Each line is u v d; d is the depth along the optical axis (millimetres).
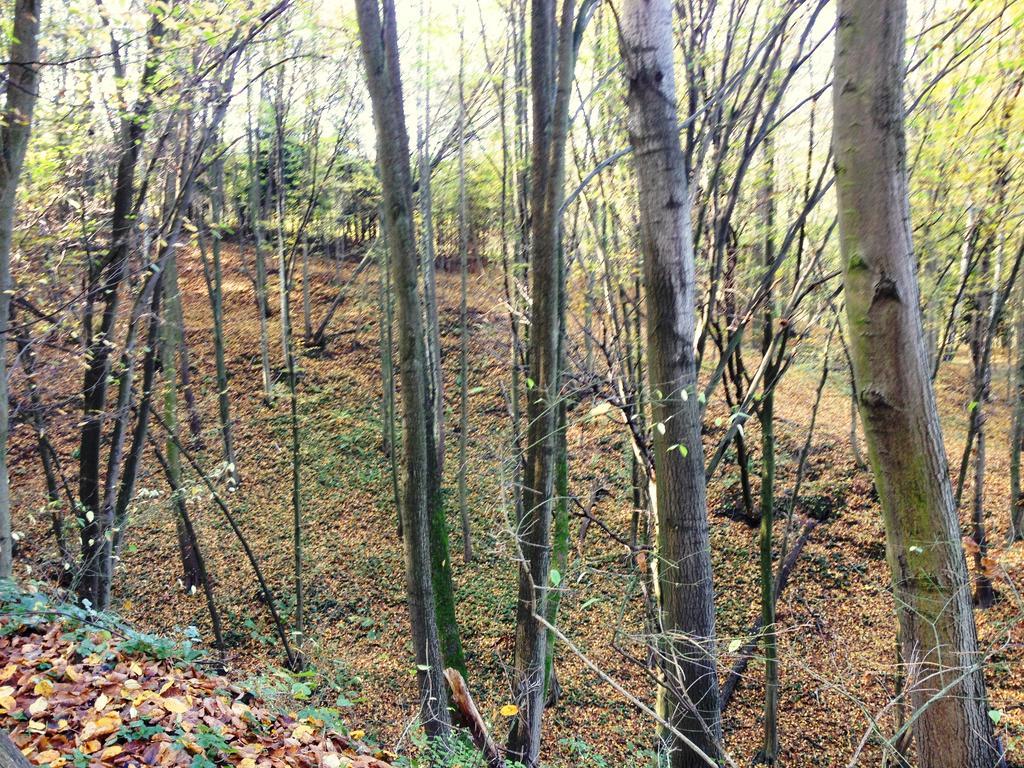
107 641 4453
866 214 2648
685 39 8297
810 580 13812
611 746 10258
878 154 2602
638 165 4055
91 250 7980
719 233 7176
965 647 2656
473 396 20969
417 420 6496
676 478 4223
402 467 6559
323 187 21141
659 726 4656
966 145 8055
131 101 7164
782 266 9109
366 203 23328
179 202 8086
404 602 14594
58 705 3668
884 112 2586
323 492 18094
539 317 6266
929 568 2668
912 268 2654
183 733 3523
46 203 7953
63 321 7285
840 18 2660
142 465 16906
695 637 4160
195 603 14172
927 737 2758
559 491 6949
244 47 7402
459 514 16609
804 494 15773
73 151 7465
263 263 21656
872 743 9805
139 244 8117
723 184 8336
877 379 2699
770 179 9156
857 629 12148
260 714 4191
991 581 11406
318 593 14773
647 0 3846
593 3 6387
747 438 16828
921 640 2723
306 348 23766
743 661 10711
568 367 8953
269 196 23000
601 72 9516
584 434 16266
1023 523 12828
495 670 12352
